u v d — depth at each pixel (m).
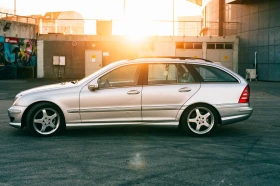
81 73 31.34
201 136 6.71
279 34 26.33
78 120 6.53
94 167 4.70
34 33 30.45
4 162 4.94
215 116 6.70
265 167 4.73
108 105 6.53
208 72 6.81
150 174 4.40
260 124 8.21
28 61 29.83
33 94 6.57
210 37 30.86
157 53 31.30
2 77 27.12
